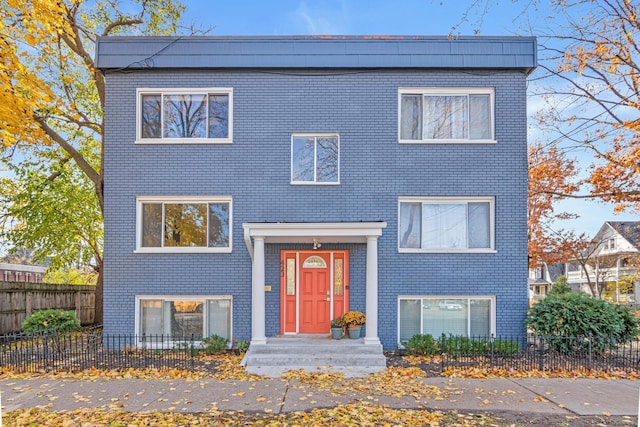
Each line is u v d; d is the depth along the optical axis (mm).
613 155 16312
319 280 11859
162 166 11828
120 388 8023
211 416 6551
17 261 30578
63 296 16781
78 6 14758
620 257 31812
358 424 6215
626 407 7035
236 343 11477
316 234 10883
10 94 10062
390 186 11812
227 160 11859
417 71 11938
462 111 12023
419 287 11656
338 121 11922
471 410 6871
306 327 11766
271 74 11961
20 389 7945
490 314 11711
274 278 11750
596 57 14750
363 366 9883
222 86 11930
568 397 7543
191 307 11781
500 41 11859
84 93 16531
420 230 11883
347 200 11805
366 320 10820
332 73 11969
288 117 11930
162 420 6352
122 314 11602
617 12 13750
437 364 10047
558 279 33562
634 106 14406
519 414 6699
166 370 9391
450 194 11781
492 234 11789
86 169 16109
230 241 11742
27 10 9852
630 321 10617
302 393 7762
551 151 18344
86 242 19219
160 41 11812
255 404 7137
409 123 12047
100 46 11750
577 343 10531
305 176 11945
